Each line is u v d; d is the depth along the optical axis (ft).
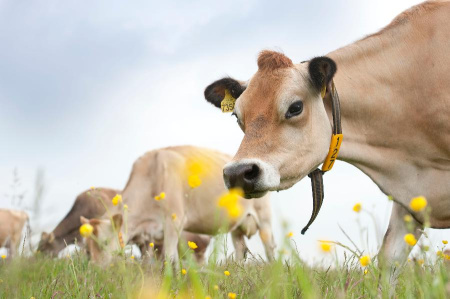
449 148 16.42
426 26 17.19
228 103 18.08
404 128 16.94
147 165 36.09
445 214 16.84
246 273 12.27
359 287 11.54
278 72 16.22
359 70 17.42
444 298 8.48
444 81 16.44
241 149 15.40
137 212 35.01
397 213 17.47
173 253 33.94
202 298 9.18
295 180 15.99
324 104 16.98
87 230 12.22
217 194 36.04
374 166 17.40
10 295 12.68
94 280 14.32
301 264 11.43
